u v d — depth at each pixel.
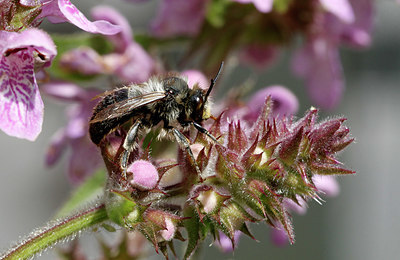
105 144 0.13
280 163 0.12
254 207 0.12
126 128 0.13
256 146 0.12
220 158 0.12
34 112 0.12
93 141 0.13
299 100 0.22
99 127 0.13
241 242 0.22
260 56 0.17
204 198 0.12
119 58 0.15
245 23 0.16
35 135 0.12
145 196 0.12
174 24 0.16
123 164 0.12
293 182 0.12
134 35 0.16
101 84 0.16
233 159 0.12
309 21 0.16
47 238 0.12
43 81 0.13
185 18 0.16
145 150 0.13
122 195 0.12
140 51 0.15
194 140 0.13
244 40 0.16
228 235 0.12
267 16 0.16
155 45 0.16
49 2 0.12
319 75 0.16
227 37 0.16
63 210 0.14
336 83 0.16
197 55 0.16
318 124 0.12
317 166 0.12
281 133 0.12
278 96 0.14
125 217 0.12
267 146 0.12
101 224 0.13
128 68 0.15
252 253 0.22
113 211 0.12
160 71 0.15
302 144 0.12
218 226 0.12
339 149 0.12
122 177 0.12
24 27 0.12
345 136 0.12
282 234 0.15
